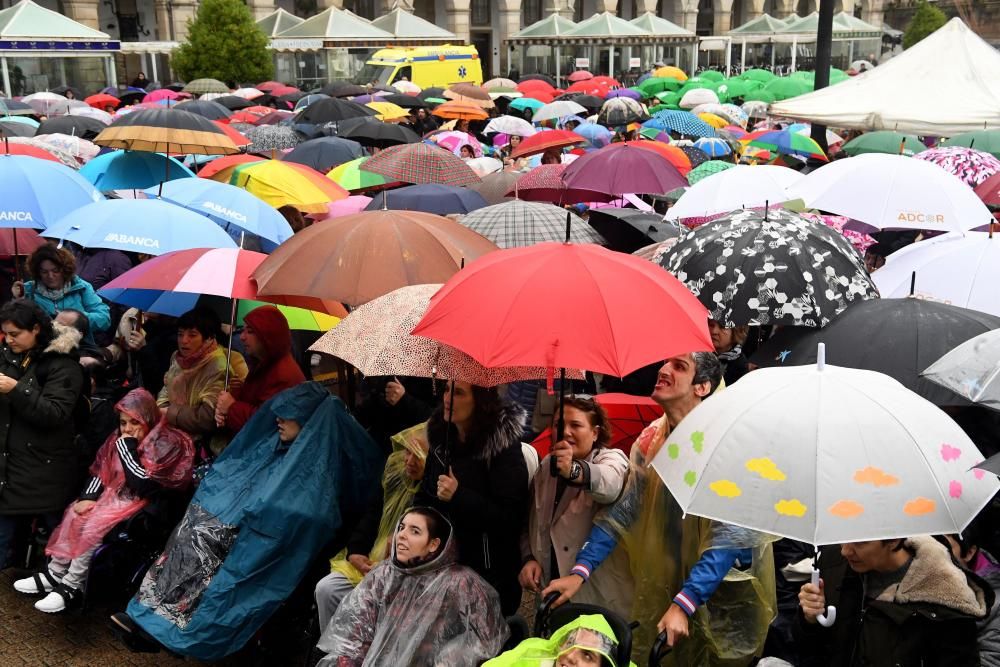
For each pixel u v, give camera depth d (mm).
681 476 2725
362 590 3652
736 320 4117
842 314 4039
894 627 2824
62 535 4746
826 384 2725
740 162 13273
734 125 18719
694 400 3385
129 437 4809
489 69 52938
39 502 4902
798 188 5938
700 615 3412
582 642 2992
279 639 4375
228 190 6121
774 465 2564
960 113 9398
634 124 16984
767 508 2527
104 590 4824
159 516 4785
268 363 4805
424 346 3674
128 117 7953
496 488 3697
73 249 7402
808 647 3227
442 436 3820
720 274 4227
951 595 2762
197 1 39344
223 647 3994
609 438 3670
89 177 8477
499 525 3674
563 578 3391
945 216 5359
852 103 9773
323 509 4109
